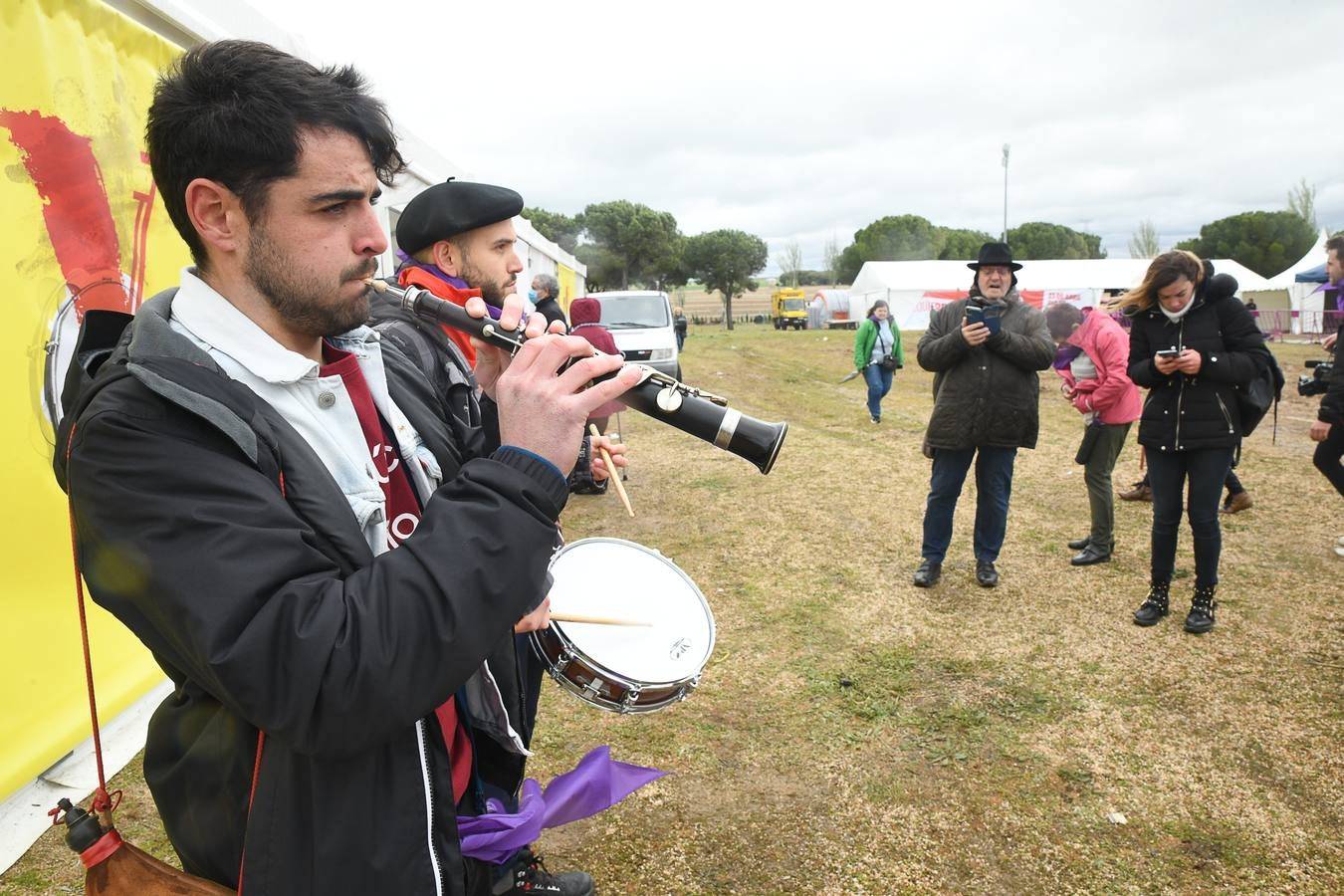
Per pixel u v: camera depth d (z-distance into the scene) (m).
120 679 2.93
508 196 2.31
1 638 2.43
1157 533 3.81
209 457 0.87
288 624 0.83
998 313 3.91
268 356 0.99
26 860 2.30
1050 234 71.69
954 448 4.15
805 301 47.62
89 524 0.85
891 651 3.67
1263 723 3.04
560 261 16.83
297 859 0.95
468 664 0.89
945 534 4.35
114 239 2.89
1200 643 3.67
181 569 0.82
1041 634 3.81
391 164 1.07
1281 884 2.26
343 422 1.08
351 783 0.95
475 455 1.41
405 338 1.63
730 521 5.61
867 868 2.35
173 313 1.01
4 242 2.46
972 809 2.61
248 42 0.95
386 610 0.86
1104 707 3.18
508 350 1.30
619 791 1.56
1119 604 4.11
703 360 17.47
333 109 0.94
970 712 3.16
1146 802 2.62
